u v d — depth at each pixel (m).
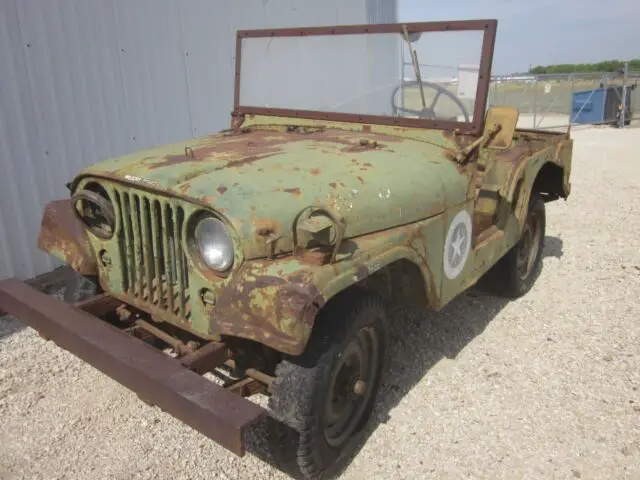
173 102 5.74
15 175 4.55
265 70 3.72
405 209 2.63
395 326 3.88
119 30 5.12
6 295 2.71
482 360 3.49
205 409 1.91
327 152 2.84
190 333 2.64
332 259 2.13
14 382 3.25
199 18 5.84
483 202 3.62
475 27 3.01
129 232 2.59
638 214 6.75
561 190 4.66
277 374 2.25
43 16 4.55
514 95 20.53
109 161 2.72
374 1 7.84
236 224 2.13
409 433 2.83
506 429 2.86
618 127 17.12
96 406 3.04
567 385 3.22
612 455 2.67
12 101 4.45
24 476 2.54
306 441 2.25
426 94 3.18
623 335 3.79
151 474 2.56
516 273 4.19
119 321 2.98
